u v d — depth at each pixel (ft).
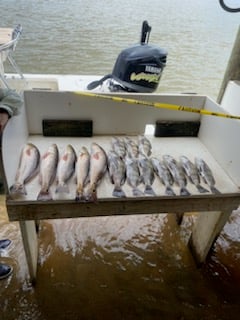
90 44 13.39
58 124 5.35
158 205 4.27
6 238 5.91
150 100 5.42
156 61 6.65
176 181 4.50
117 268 5.58
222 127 4.92
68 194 4.00
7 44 6.67
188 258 5.91
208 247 5.33
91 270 5.49
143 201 4.16
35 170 4.39
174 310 4.94
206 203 4.39
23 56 11.85
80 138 5.51
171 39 15.37
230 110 6.59
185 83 11.57
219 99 8.11
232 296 5.25
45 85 8.80
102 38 14.10
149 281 5.39
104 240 6.15
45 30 14.46
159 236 6.37
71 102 5.18
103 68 11.43
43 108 5.17
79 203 3.99
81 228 6.37
